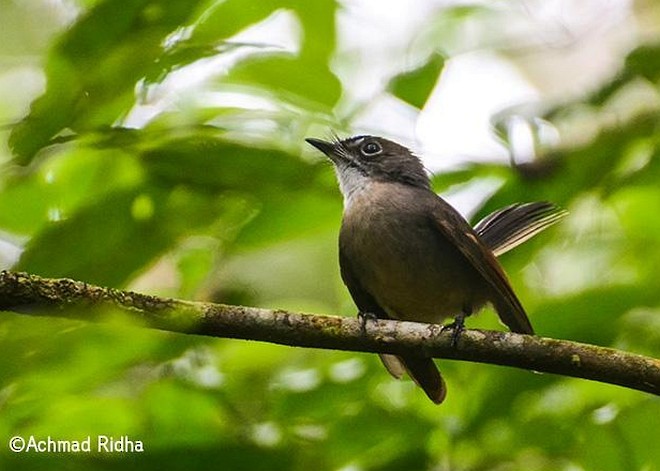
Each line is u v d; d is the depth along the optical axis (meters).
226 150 10.27
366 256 11.17
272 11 10.52
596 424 10.91
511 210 11.70
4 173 10.16
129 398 10.99
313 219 11.01
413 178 11.82
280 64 10.82
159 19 9.29
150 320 8.19
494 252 11.59
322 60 10.96
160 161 10.23
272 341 8.51
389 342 8.69
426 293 11.17
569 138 11.73
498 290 10.57
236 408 11.02
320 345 8.61
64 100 9.42
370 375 10.99
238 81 10.86
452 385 11.36
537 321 10.84
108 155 10.71
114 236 10.01
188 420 10.66
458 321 8.78
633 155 11.50
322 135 12.46
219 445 10.07
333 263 11.88
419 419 10.73
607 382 8.48
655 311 11.33
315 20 10.98
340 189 11.70
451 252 11.12
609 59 16.30
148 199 10.26
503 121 10.98
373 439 10.64
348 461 10.69
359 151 11.89
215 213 10.56
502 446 10.86
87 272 9.98
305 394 10.77
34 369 9.88
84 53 9.29
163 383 10.78
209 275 11.06
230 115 10.68
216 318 8.33
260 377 11.31
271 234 10.89
